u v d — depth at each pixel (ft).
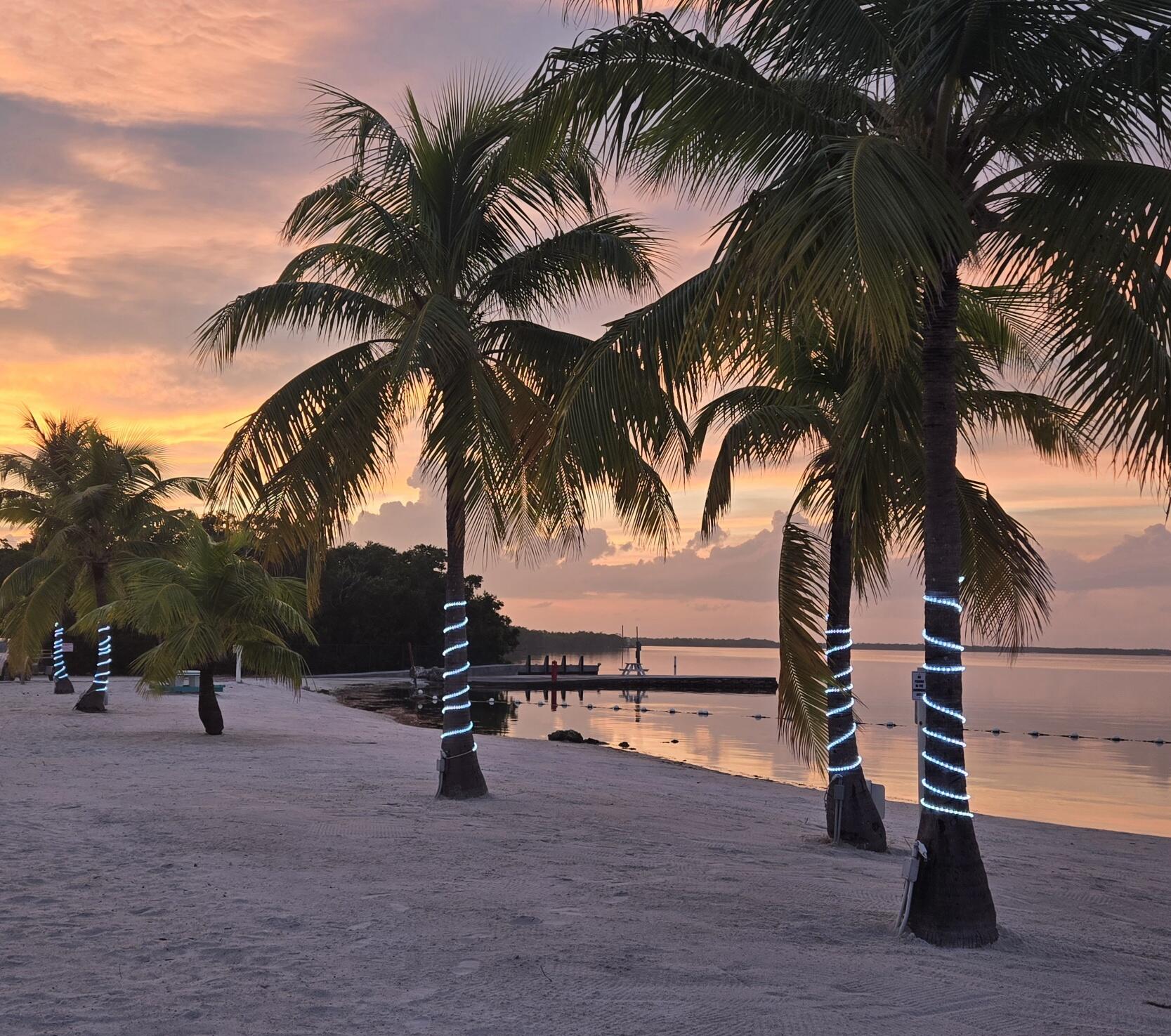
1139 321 23.16
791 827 46.50
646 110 25.50
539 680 231.50
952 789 24.56
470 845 32.58
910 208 20.74
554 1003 17.12
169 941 20.07
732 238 24.47
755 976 19.44
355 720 98.27
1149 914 32.96
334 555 270.46
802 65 24.72
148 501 87.20
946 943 23.73
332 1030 15.52
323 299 43.55
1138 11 21.57
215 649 65.57
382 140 43.83
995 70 23.40
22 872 25.76
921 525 37.96
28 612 90.63
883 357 26.53
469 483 40.78
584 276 44.14
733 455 41.01
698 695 213.87
